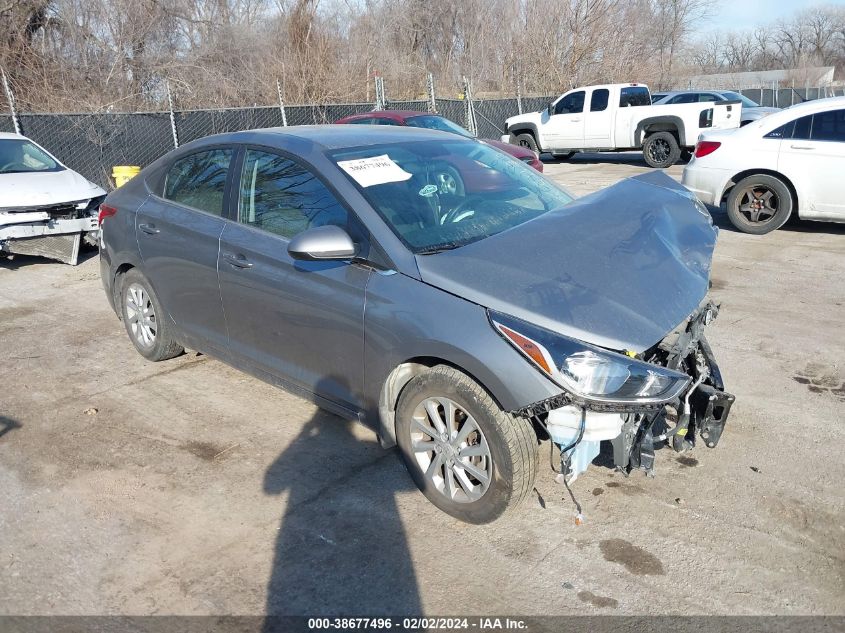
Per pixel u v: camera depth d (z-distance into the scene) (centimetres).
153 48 2114
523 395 292
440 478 343
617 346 290
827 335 547
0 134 916
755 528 327
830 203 840
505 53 2969
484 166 433
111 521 345
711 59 6794
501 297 307
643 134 1712
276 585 301
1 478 384
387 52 2491
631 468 319
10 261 895
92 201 854
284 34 2145
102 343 584
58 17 1917
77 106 1781
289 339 392
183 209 461
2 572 311
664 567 305
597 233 361
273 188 404
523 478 311
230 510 353
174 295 471
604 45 2914
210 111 1448
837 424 415
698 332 347
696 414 338
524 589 295
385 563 313
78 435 429
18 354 562
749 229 901
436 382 323
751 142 874
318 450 407
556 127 1839
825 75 5291
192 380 505
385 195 369
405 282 333
